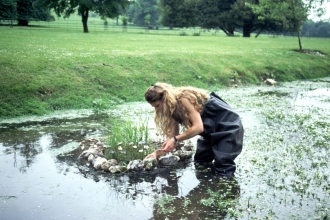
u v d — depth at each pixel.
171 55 13.72
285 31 49.06
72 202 4.01
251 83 13.98
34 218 3.62
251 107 9.34
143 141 5.46
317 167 5.07
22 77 9.06
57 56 11.41
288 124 7.54
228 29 48.94
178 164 5.25
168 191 4.36
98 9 36.16
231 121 4.82
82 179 4.67
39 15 45.38
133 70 11.49
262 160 5.28
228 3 50.16
